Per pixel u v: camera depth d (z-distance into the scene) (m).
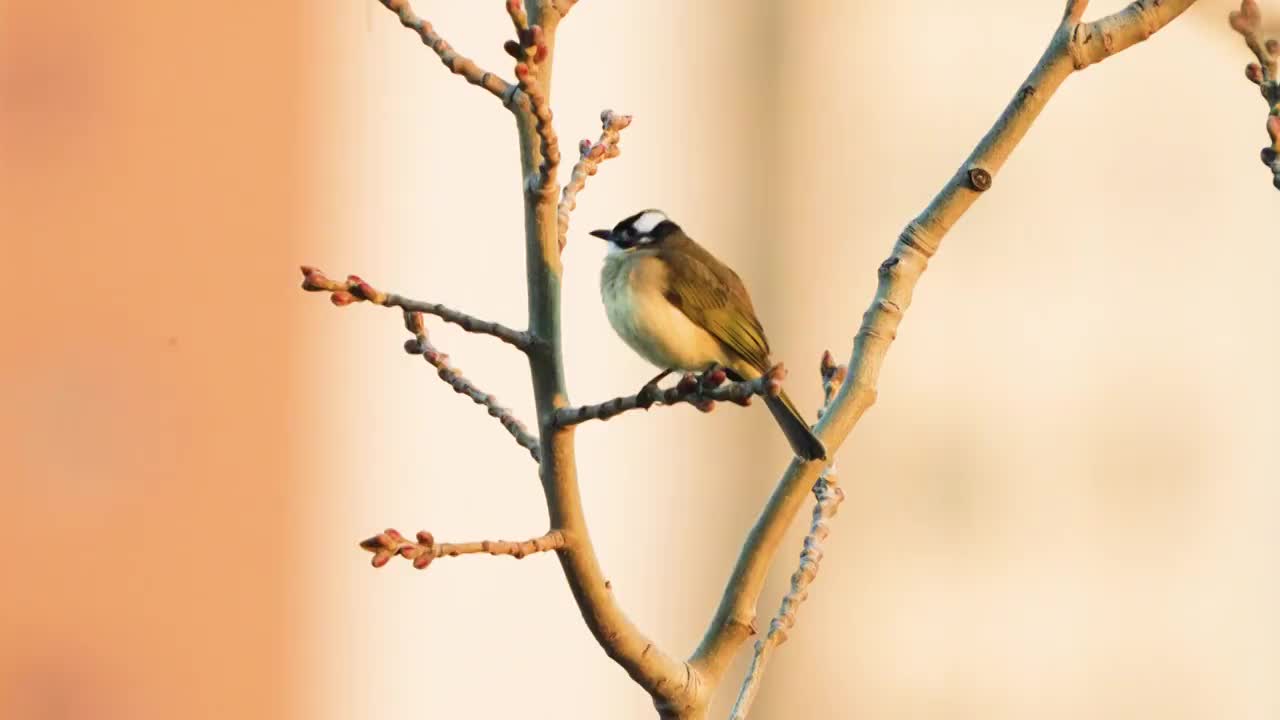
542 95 5.60
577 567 5.63
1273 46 5.86
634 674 5.77
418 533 5.33
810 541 6.90
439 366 6.52
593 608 5.68
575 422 5.60
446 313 5.81
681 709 5.84
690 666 5.99
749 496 16.67
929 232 6.44
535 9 5.84
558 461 5.64
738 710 6.49
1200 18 6.18
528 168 5.99
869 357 6.41
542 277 5.84
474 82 6.00
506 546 5.49
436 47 5.97
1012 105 6.30
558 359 5.80
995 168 6.43
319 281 5.68
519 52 5.52
